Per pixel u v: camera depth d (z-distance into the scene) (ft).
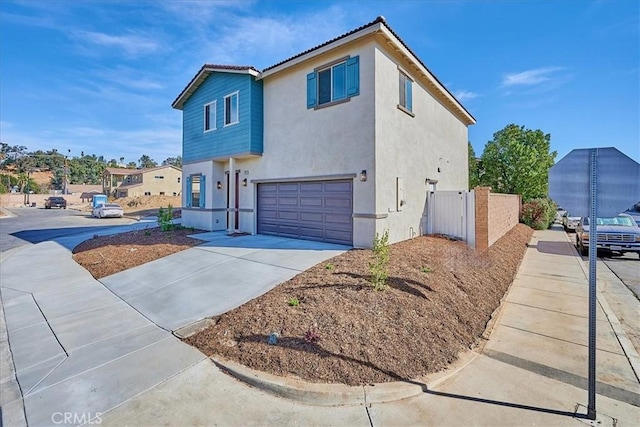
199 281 22.40
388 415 9.57
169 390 10.60
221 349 12.95
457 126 53.78
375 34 28.48
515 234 50.65
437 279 20.49
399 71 33.55
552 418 9.53
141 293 21.09
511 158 78.02
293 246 31.76
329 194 33.14
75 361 12.55
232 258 27.73
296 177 35.60
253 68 37.91
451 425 9.16
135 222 82.02
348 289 17.40
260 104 39.75
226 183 46.65
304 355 11.93
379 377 11.04
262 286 20.10
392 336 13.37
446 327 15.08
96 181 305.32
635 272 30.86
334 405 10.02
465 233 35.86
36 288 23.00
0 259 34.14
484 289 21.65
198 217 48.06
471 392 10.87
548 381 11.71
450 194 37.86
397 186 32.63
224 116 42.68
